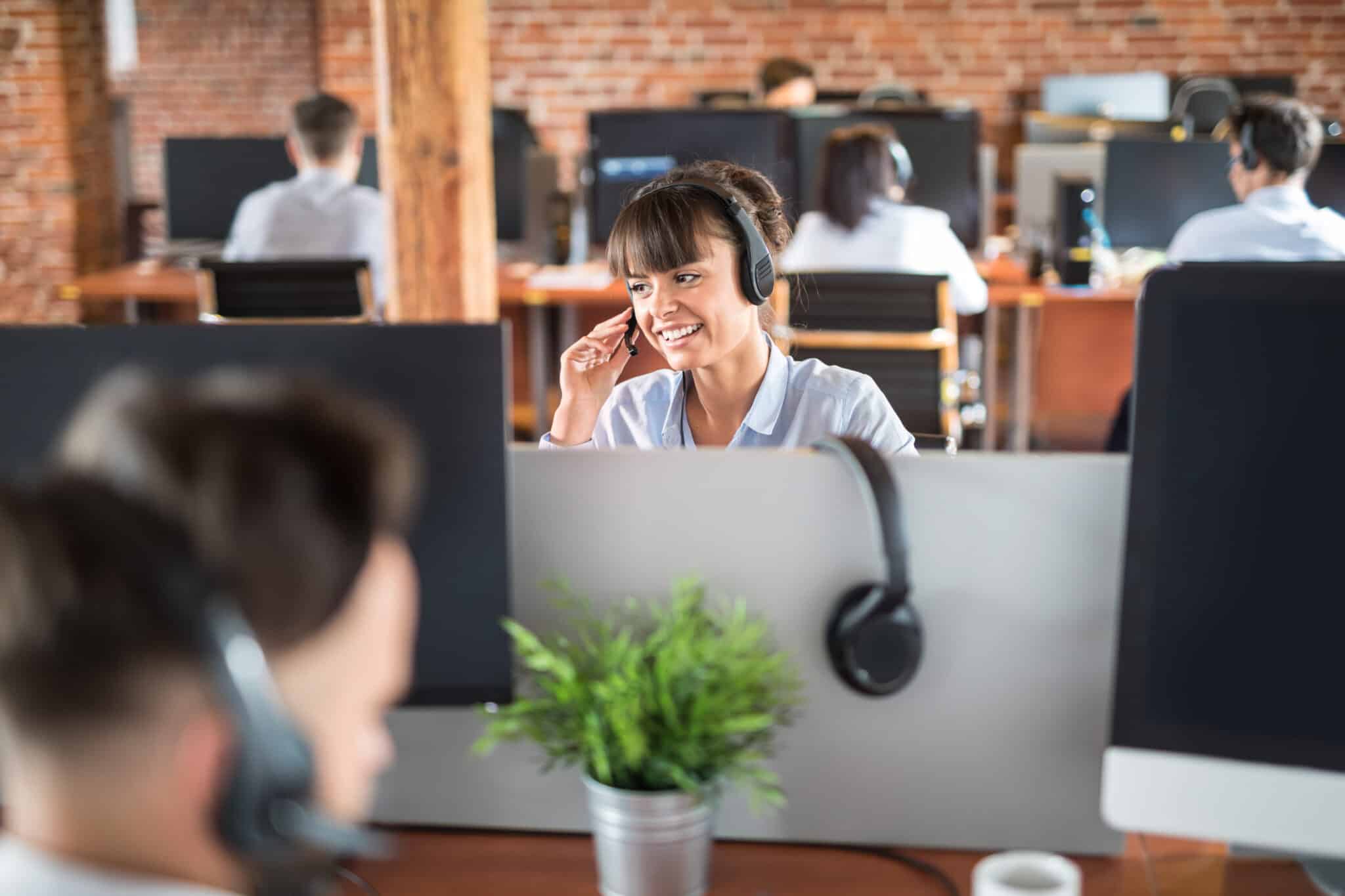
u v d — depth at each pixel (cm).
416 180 334
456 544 112
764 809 120
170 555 47
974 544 116
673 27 750
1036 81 743
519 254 513
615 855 106
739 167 168
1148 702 101
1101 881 114
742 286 163
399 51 328
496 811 123
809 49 749
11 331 112
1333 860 115
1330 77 735
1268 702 99
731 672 104
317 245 438
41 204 592
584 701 105
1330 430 97
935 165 489
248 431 50
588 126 481
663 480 118
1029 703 118
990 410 476
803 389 174
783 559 118
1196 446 99
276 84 785
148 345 112
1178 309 98
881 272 366
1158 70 739
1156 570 100
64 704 46
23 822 49
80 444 50
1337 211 445
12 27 575
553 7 752
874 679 114
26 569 46
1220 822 101
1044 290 454
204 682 46
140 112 792
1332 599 98
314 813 51
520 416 510
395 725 122
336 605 49
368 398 111
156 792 48
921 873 116
